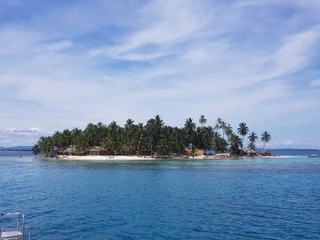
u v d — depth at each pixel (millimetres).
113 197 47188
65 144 193750
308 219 32969
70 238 26562
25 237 26641
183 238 26750
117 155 180625
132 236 27250
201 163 137500
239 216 34375
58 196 48156
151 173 88938
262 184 64188
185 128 185875
